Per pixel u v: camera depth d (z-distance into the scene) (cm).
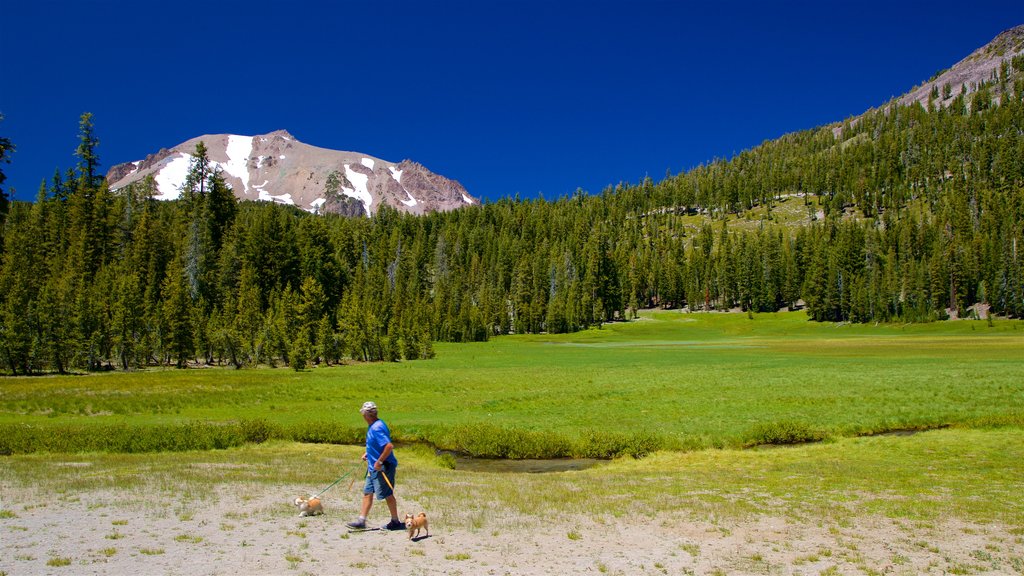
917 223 19000
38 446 2470
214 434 2902
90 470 1877
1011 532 1259
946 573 1001
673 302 19525
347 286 13238
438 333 13288
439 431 3256
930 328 12419
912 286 13850
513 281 17650
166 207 16362
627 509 1448
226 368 7444
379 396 4738
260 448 2805
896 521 1351
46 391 4644
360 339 8575
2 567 873
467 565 966
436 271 18138
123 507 1309
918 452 2505
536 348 10862
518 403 4234
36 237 10025
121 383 5269
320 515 1296
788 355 7662
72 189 11306
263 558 956
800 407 3650
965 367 5203
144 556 950
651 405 3931
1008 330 11262
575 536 1173
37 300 6975
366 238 19925
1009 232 15150
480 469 2545
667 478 2050
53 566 885
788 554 1093
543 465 2623
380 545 1065
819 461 2392
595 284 16850
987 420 3081
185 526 1154
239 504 1379
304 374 6425
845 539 1199
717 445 2842
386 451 1167
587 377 5684
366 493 1194
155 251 10062
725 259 18488
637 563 1016
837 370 5381
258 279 10469
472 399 4475
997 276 12862
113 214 10825
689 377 5300
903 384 4300
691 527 1277
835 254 15900
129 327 7206
